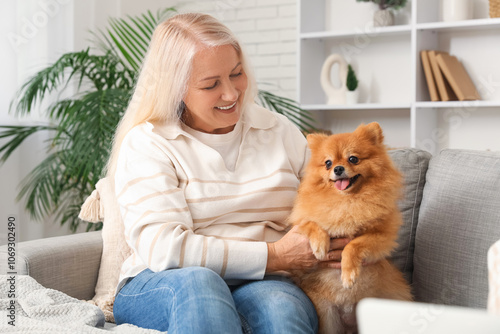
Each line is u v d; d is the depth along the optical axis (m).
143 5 4.27
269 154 1.63
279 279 1.50
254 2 4.25
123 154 1.57
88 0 3.77
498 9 3.19
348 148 1.47
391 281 1.50
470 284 1.51
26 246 1.73
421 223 1.66
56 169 3.10
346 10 3.85
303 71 3.76
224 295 1.24
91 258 1.86
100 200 1.95
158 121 1.61
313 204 1.49
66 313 1.41
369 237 1.45
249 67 1.67
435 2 3.52
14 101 3.25
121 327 1.38
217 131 1.64
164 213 1.44
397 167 1.69
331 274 1.48
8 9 3.20
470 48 3.43
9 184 3.24
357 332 1.55
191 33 1.53
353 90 3.65
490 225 1.50
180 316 1.19
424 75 3.42
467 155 1.65
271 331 1.25
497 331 0.58
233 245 1.41
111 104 2.83
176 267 1.41
